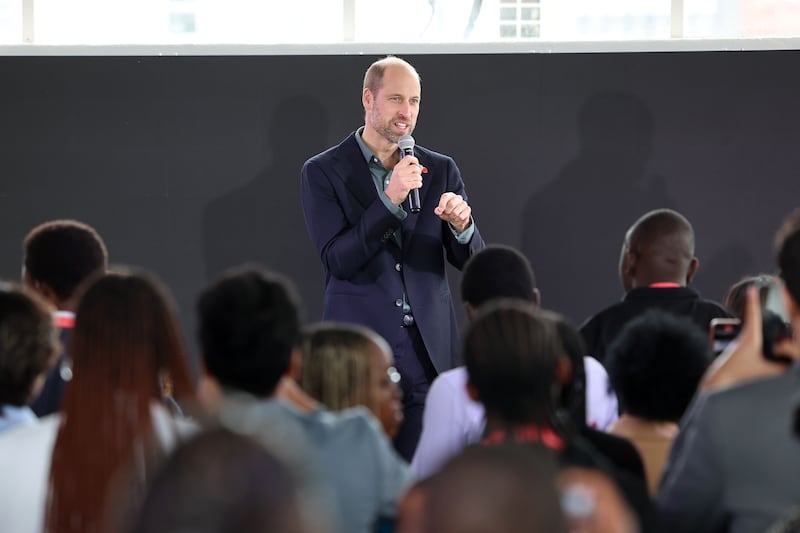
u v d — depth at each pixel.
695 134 13.54
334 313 10.87
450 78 13.54
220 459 1.92
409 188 10.35
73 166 13.77
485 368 4.99
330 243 10.82
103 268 8.39
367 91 11.09
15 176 13.78
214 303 5.42
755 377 5.23
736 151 13.55
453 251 11.08
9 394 5.67
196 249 13.73
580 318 13.62
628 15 13.77
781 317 6.81
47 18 13.88
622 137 13.54
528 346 4.98
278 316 5.43
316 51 13.59
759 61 13.51
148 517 1.89
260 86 13.65
